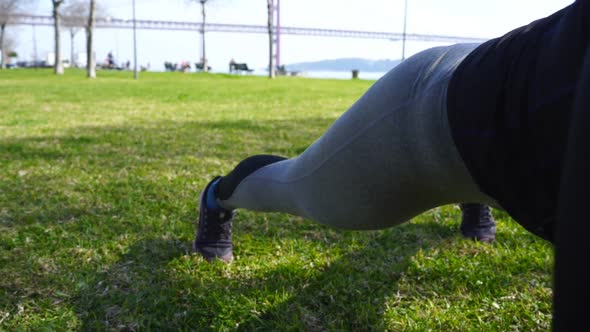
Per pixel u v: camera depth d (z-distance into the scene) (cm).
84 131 646
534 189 78
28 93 1474
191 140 573
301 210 139
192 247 241
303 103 1220
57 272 212
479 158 85
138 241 249
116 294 193
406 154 101
